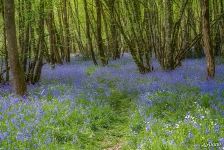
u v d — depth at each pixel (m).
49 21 29.44
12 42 14.62
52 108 12.33
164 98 14.14
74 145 9.95
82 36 50.47
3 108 11.95
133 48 22.48
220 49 32.25
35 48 19.62
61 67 28.89
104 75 22.73
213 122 10.20
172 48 22.77
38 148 8.90
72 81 19.92
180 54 23.12
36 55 19.58
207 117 10.77
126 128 11.73
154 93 15.55
